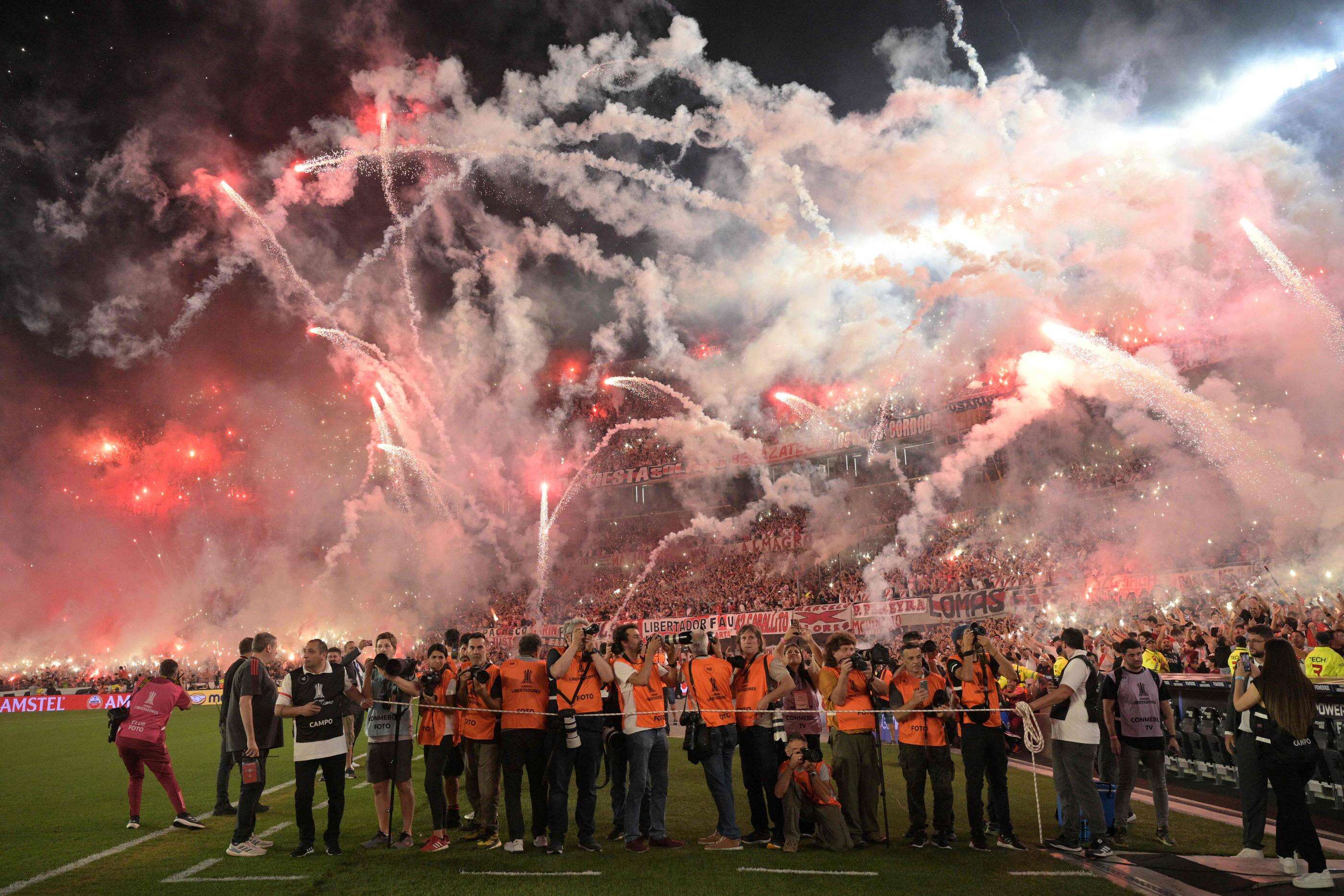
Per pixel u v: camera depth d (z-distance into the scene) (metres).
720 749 7.99
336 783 7.80
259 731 8.28
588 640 8.12
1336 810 9.20
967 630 8.16
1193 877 6.52
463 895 6.24
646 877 6.73
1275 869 6.70
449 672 8.96
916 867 7.01
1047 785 11.62
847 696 8.18
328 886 6.54
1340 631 10.09
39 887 6.65
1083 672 7.55
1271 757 6.48
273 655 8.42
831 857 7.43
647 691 8.09
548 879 6.68
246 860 7.46
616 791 8.63
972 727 7.91
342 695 7.96
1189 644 14.22
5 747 18.48
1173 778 11.67
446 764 8.84
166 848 8.02
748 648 8.29
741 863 7.19
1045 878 6.59
